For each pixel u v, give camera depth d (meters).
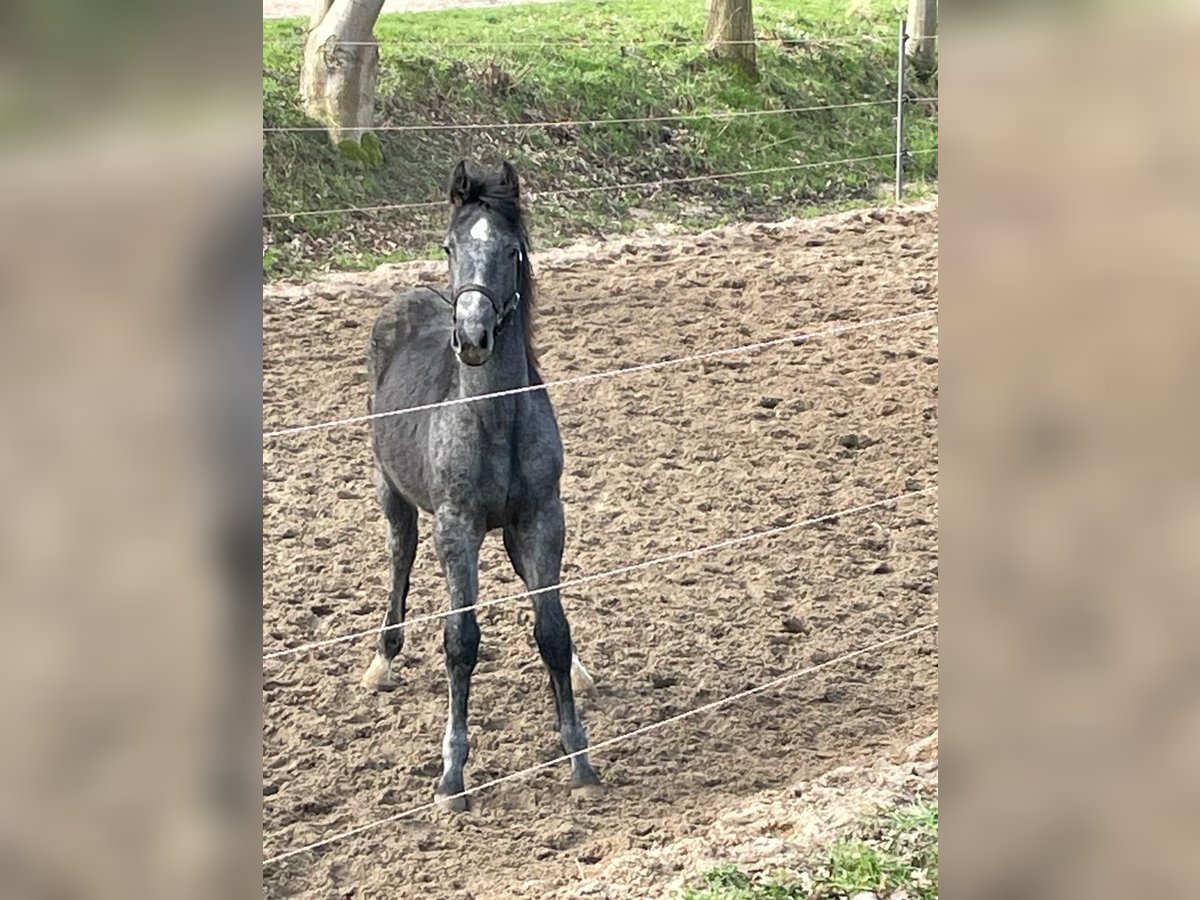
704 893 3.76
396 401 5.09
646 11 15.97
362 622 5.78
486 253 4.30
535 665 5.49
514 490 4.58
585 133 13.46
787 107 15.05
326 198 11.38
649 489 6.91
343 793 4.62
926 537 6.47
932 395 8.02
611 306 9.59
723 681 5.30
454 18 14.83
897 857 3.94
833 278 10.23
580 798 4.58
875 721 5.04
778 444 7.41
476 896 4.00
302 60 12.70
